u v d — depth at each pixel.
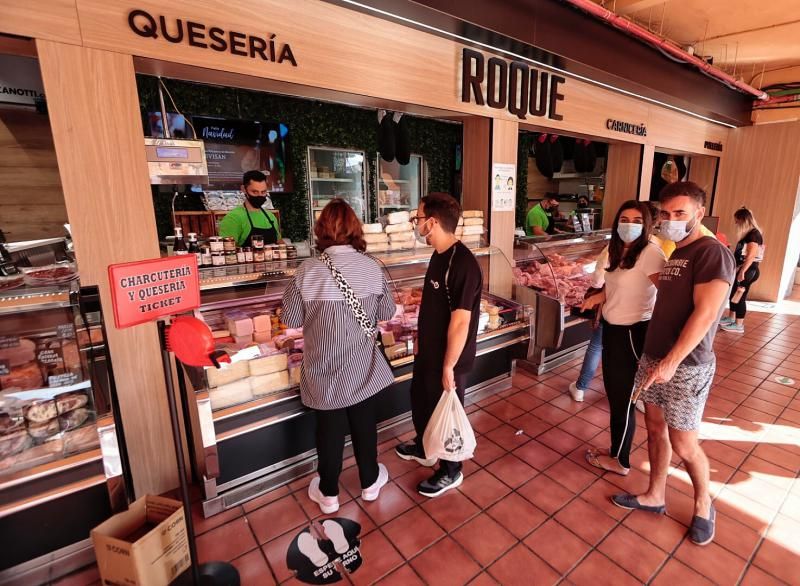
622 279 2.34
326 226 1.99
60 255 2.43
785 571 1.87
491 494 2.38
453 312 2.06
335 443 2.12
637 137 5.18
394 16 2.73
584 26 3.60
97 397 1.78
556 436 2.94
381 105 3.13
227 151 5.34
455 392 2.20
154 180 2.31
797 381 3.87
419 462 2.65
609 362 2.46
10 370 1.72
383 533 2.11
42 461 1.71
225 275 2.54
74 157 1.92
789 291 7.44
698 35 4.72
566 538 2.06
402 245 3.29
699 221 1.89
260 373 2.29
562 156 5.62
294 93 2.76
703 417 3.22
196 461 2.28
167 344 1.54
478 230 3.65
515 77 3.66
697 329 1.75
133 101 2.03
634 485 2.44
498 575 1.86
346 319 1.97
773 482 2.46
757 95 5.81
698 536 2.01
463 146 3.87
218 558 1.96
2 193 3.74
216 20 2.18
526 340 3.57
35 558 1.76
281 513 2.25
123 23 1.95
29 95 3.70
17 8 1.72
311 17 2.49
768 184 6.72
